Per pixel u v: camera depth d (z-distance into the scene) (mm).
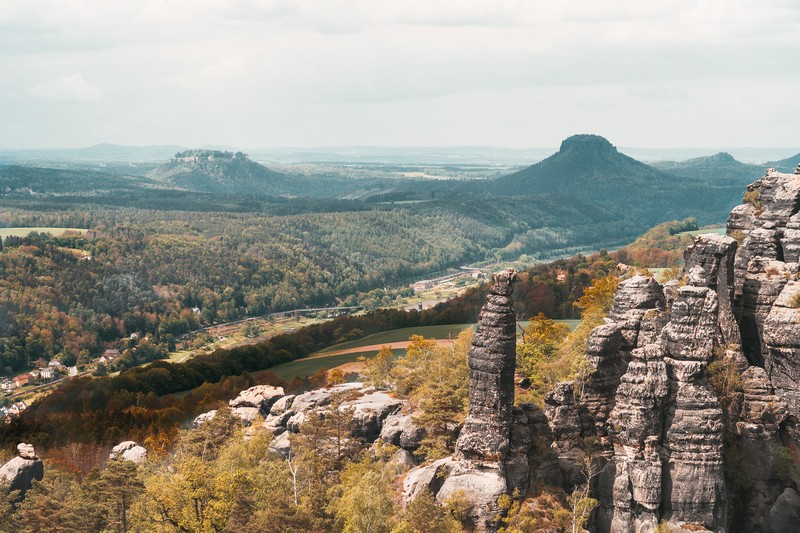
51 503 99438
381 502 93000
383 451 113562
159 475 113312
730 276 101625
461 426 107688
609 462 94938
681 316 94875
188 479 98750
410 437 112938
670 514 91000
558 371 117000
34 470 111375
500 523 90188
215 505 96750
